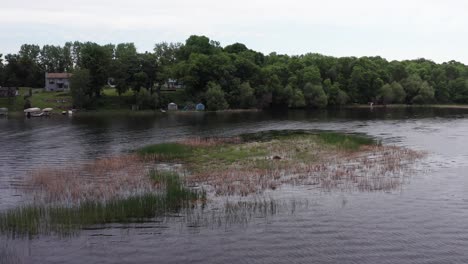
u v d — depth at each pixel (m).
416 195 37.16
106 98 166.88
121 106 162.25
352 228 29.75
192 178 43.16
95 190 38.47
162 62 180.00
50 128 98.81
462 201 35.50
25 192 39.34
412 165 49.06
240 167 48.25
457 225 30.27
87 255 25.88
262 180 41.91
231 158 54.03
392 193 37.75
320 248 26.72
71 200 35.97
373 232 29.06
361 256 25.66
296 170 46.28
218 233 28.95
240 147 62.78
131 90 180.00
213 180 42.12
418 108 170.12
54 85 184.62
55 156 58.97
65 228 29.58
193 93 171.62
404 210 33.31
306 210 33.25
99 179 43.09
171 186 38.47
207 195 37.03
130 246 27.05
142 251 26.41
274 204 34.59
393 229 29.58
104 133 87.00
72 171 47.31
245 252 26.23
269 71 180.00
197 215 32.09
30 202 36.00
